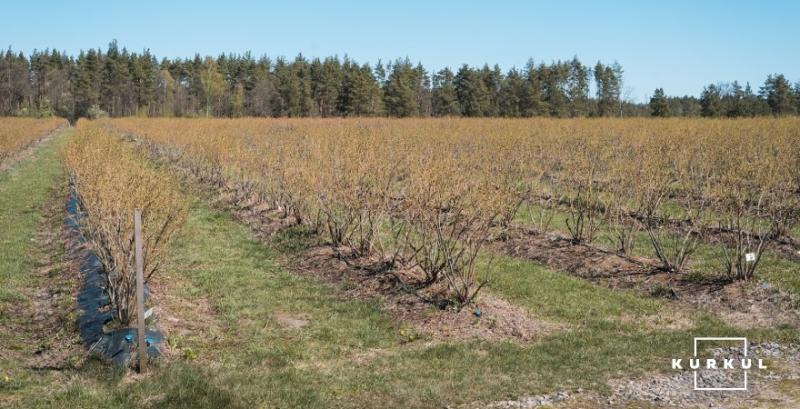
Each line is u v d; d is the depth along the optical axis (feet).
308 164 47.21
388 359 25.80
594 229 44.24
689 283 35.42
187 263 40.19
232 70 338.75
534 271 39.34
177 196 39.81
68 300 32.14
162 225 33.78
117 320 27.89
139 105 312.09
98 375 22.80
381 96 266.57
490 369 24.57
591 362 25.34
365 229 45.39
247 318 30.94
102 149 53.72
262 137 83.46
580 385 23.11
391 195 42.73
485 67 269.85
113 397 21.04
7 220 53.26
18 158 108.78
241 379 22.99
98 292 32.22
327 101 280.92
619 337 28.50
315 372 24.20
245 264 40.73
